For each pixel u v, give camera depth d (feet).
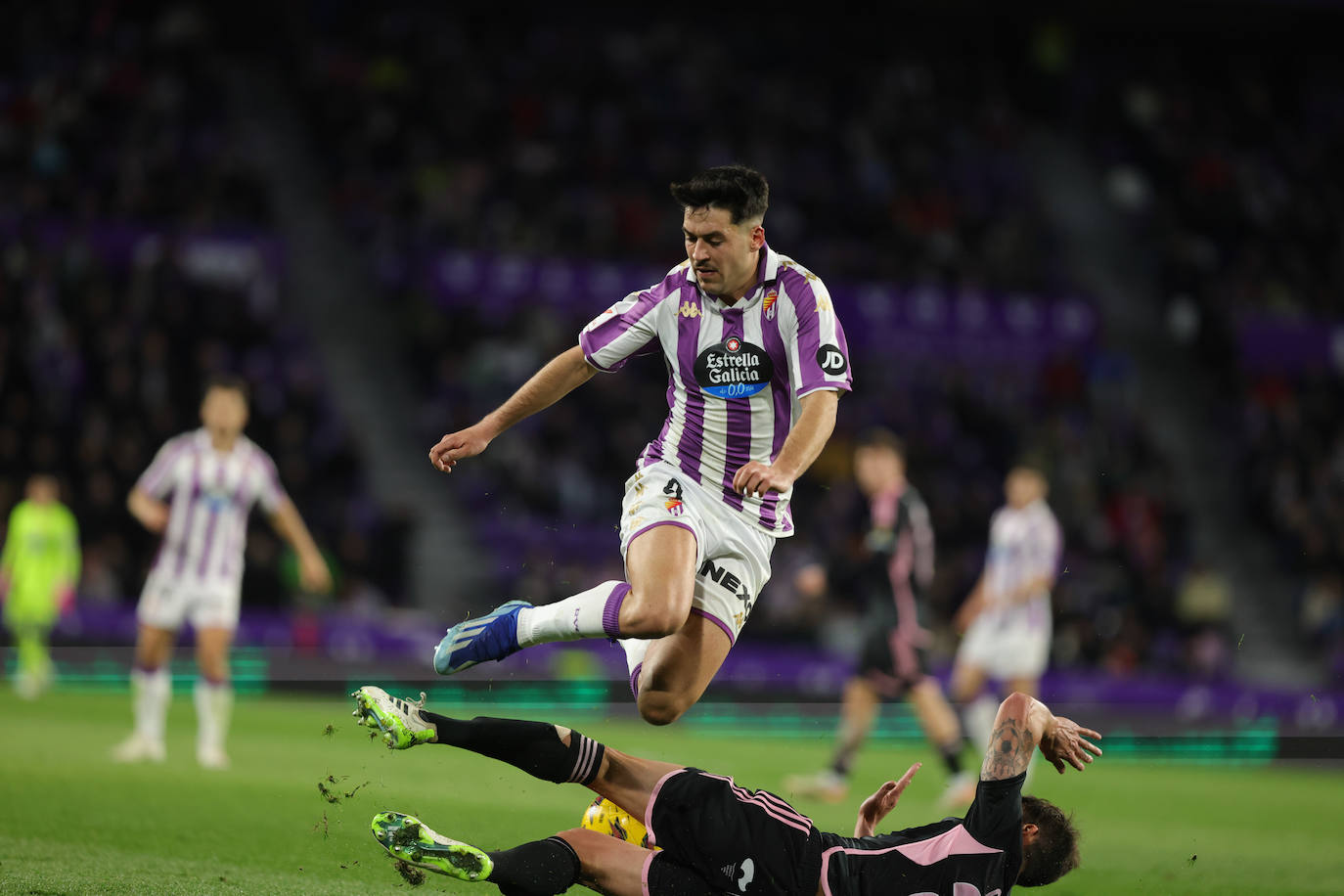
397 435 204.44
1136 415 227.20
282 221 220.64
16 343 181.27
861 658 97.55
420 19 254.47
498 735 48.96
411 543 185.06
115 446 175.11
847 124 261.85
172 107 217.56
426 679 165.07
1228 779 129.39
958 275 235.20
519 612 53.47
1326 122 289.53
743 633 180.45
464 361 209.15
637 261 223.51
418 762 95.20
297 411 191.01
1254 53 292.81
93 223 193.36
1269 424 232.12
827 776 97.50
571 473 200.13
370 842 64.28
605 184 235.81
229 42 249.75
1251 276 251.60
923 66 276.82
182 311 192.24
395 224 220.23
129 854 59.57
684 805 47.91
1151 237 260.42
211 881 54.90
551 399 57.11
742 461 55.21
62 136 204.85
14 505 172.24
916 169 254.88
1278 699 185.06
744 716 165.99
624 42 264.93
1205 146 276.21
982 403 223.30
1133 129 277.44
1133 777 124.98
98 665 162.91
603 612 51.57
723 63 266.57
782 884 47.06
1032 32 284.20
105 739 106.73
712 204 51.49
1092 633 190.80
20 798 72.64
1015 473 117.70
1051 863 49.73
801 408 54.54
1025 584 114.83
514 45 258.16
